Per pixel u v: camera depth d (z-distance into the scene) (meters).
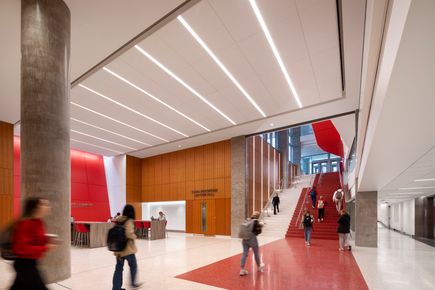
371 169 7.54
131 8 5.77
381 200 19.53
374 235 11.35
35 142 5.13
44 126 5.20
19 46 6.93
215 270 6.81
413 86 2.81
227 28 6.43
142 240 13.42
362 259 8.28
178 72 8.39
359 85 9.02
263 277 6.15
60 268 5.27
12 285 2.64
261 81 8.95
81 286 5.38
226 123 13.16
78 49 7.16
